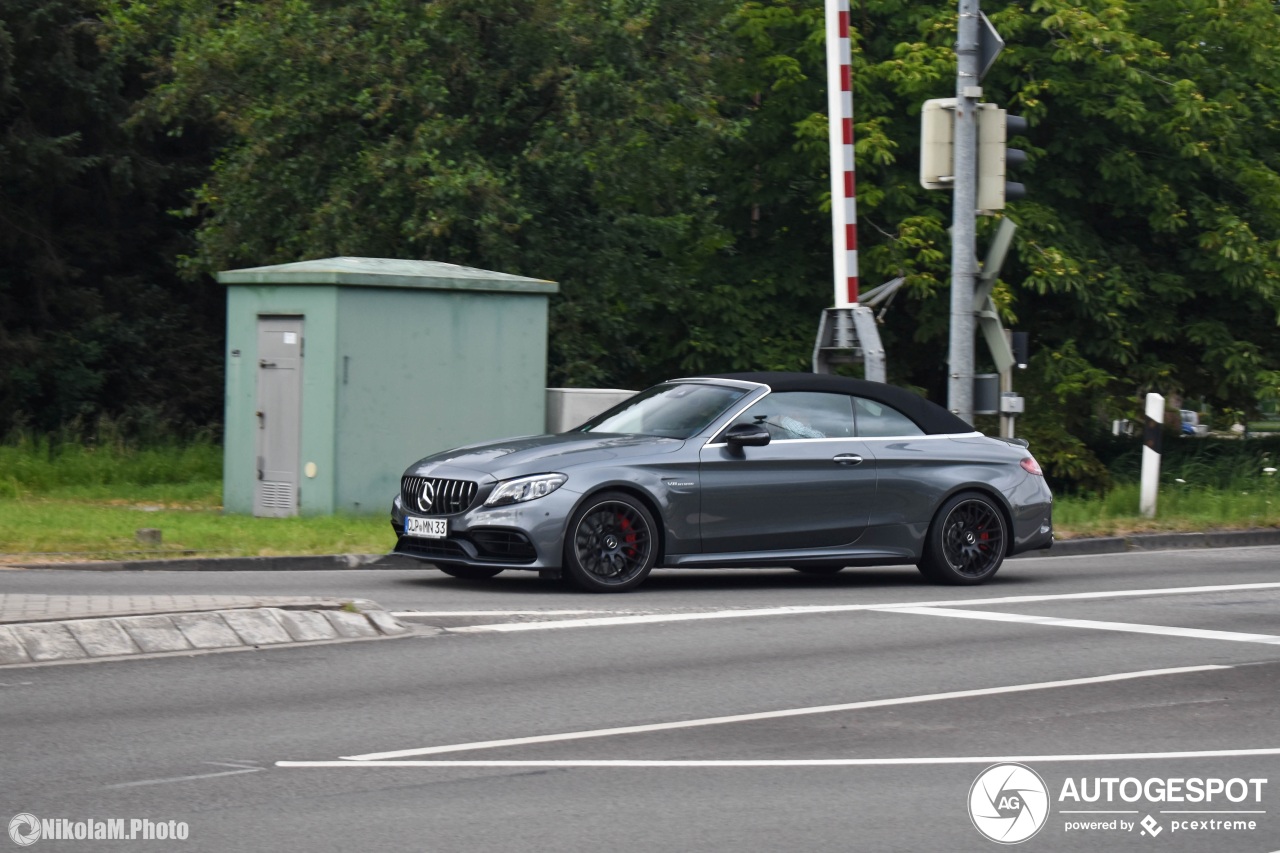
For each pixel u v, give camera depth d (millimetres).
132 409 37969
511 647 11062
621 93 27078
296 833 6500
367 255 27375
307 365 19766
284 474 20047
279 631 11156
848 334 19078
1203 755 8102
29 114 36562
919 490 15016
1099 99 29328
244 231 29062
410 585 14406
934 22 28188
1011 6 28938
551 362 30031
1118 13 28422
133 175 37531
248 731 8398
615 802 7047
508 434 20859
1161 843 6598
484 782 7391
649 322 31141
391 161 26234
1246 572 16609
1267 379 29562
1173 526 20781
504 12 27484
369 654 10703
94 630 10602
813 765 7781
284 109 26938
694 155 29719
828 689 9734
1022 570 16844
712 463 14250
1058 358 29344
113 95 36875
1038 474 15766
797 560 14516
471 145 27766
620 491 13969
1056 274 27844
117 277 39625
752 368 29594
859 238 30219
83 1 36156
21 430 33469
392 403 19953
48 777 7414
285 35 26969
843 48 19016
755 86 29719
